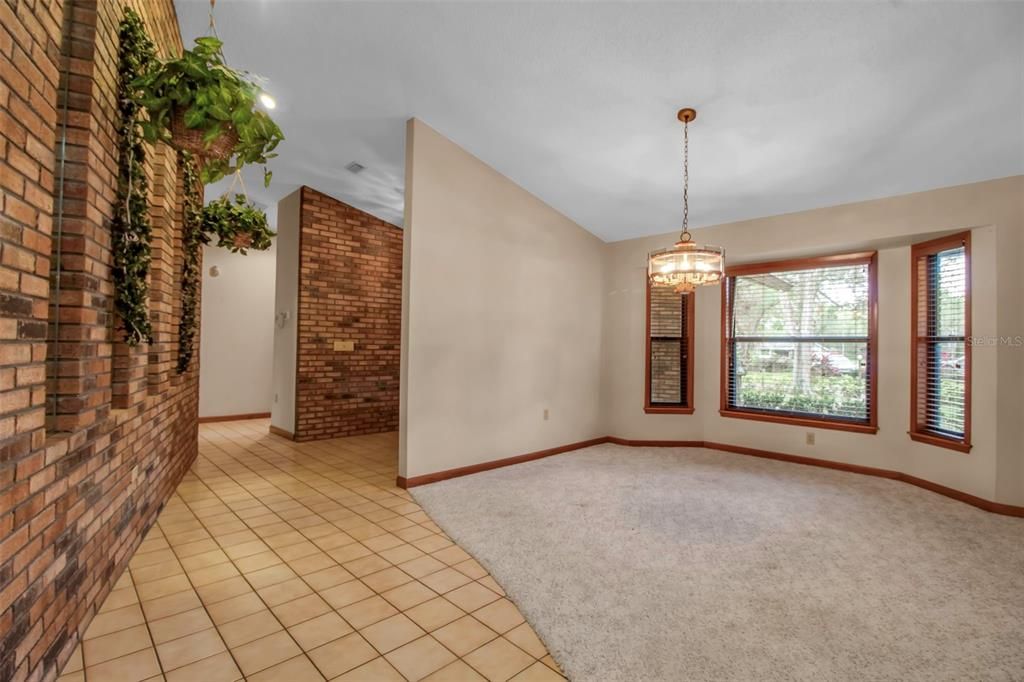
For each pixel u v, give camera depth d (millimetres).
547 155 4086
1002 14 2166
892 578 2438
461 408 4145
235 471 4211
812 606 2178
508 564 2531
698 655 1828
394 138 4156
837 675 1730
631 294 5477
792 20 2377
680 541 2854
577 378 5277
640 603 2182
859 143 3281
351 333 5824
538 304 4844
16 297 1307
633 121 3418
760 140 3418
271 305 7055
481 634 1936
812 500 3596
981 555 2701
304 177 5066
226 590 2213
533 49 2854
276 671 1681
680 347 5422
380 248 6094
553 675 1706
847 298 4547
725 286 5203
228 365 6738
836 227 4188
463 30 2787
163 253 2816
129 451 2346
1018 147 3068
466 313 4172
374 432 6039
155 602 2090
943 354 3885
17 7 1306
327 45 3053
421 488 3779
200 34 3098
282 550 2652
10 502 1279
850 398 4500
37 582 1438
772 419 4824
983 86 2605
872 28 2348
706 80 2889
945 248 3826
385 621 2006
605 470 4379
